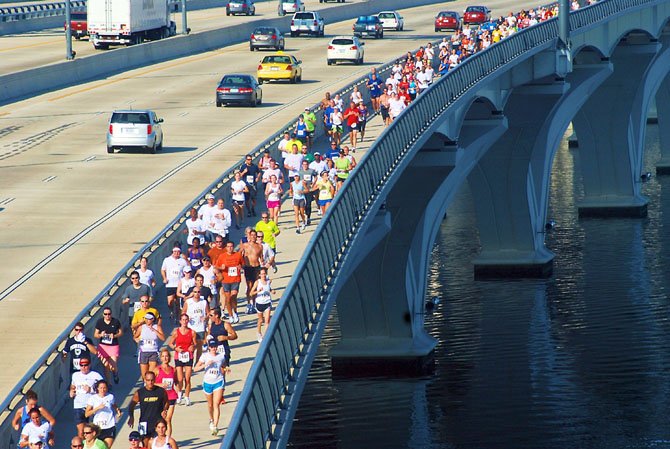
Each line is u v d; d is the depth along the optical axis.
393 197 138.25
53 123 179.62
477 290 183.50
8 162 150.38
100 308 84.81
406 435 123.38
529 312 169.12
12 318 88.44
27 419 64.44
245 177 126.12
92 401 67.12
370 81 192.12
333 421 127.81
